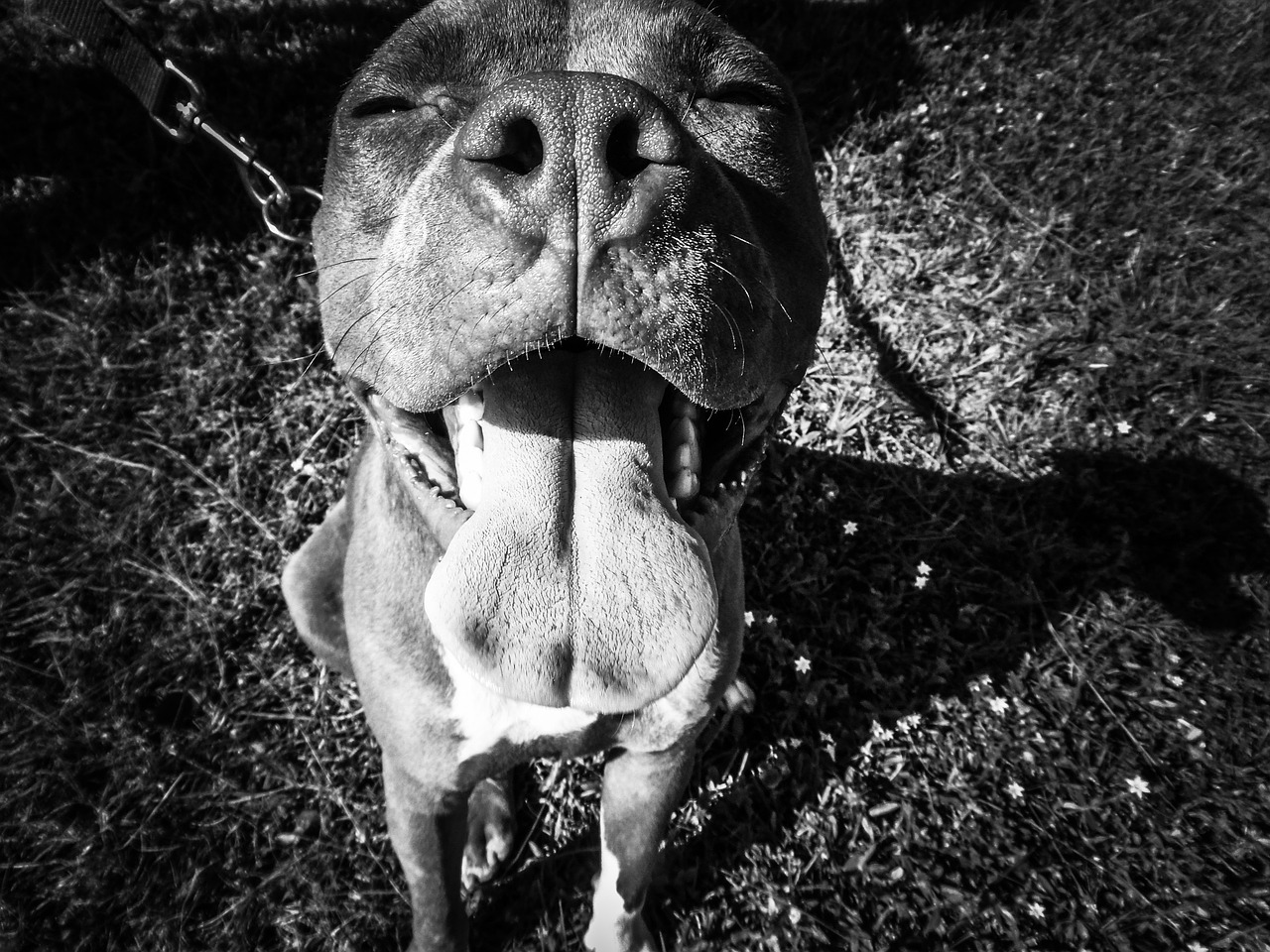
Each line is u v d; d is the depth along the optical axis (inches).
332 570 14.8
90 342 19.3
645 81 9.0
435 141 8.8
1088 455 20.3
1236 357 21.7
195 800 15.4
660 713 11.3
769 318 8.5
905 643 17.7
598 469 8.8
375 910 14.5
